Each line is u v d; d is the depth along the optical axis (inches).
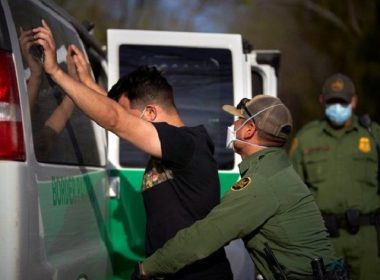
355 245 216.2
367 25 660.1
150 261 124.8
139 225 164.4
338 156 220.2
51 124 119.6
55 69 119.3
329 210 218.4
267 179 126.5
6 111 103.7
